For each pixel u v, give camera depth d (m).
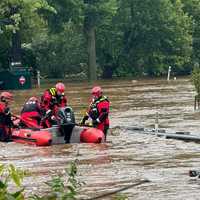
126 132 33.22
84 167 22.70
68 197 8.83
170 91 60.31
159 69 95.25
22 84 69.56
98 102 31.00
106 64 93.62
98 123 30.86
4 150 27.97
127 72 95.12
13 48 79.81
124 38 94.19
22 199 8.38
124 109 44.72
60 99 30.94
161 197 17.27
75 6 84.38
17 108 47.50
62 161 24.53
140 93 58.69
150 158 24.67
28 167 23.14
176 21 94.56
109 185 19.12
